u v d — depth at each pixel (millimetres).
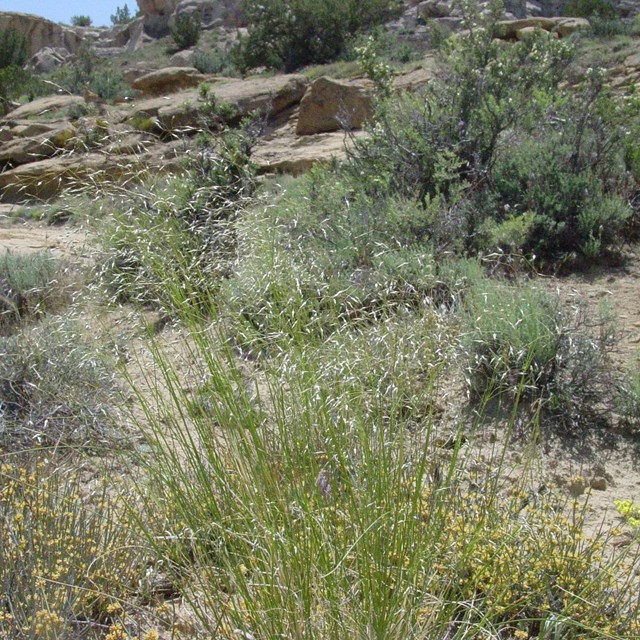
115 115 4117
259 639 2506
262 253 3283
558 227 7301
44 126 20828
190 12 50594
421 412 3264
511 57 10602
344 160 11164
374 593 2387
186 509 2812
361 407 2904
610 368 5055
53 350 4566
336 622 2367
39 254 7785
